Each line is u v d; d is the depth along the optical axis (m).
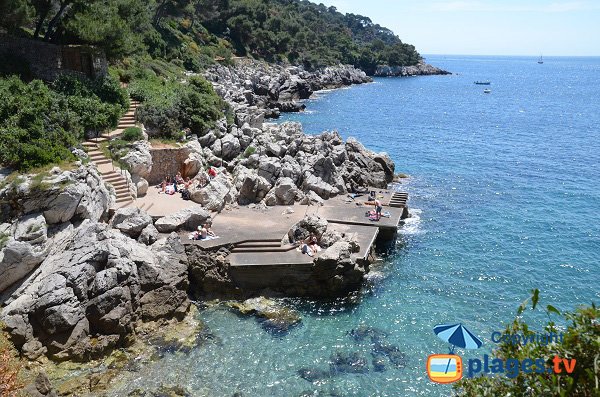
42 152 31.09
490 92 176.62
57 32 49.34
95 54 47.53
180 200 39.06
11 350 23.92
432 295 32.00
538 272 35.31
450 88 189.00
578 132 91.56
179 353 25.70
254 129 55.41
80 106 40.44
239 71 121.94
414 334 27.75
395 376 24.28
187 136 48.28
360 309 30.25
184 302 29.16
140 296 27.88
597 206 49.03
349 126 94.50
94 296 25.89
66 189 28.67
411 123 99.75
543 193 53.00
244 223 36.69
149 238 31.78
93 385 22.94
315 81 159.88
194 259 31.58
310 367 24.88
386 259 36.97
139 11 66.62
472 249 38.94
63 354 24.45
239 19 141.75
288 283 31.59
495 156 70.19
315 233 34.16
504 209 47.88
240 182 42.91
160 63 76.25
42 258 27.33
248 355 25.69
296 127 59.03
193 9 119.12
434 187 54.62
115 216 32.03
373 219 39.19
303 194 43.31
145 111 47.06
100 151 39.47
